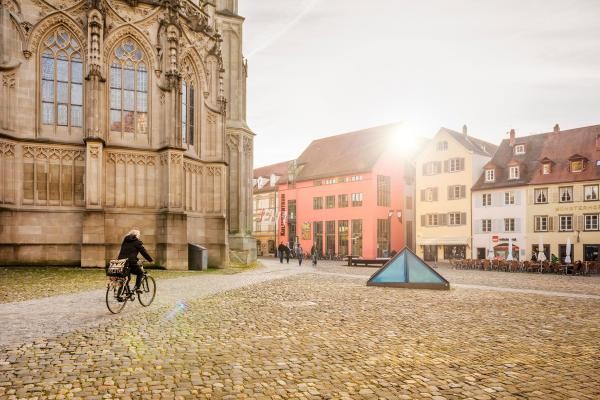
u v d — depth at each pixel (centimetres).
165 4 2664
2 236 2300
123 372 671
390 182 6394
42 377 645
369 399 577
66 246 2444
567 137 5388
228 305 1329
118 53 2612
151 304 1318
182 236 2591
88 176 2430
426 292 1773
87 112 2466
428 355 792
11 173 2348
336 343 870
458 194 5778
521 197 5272
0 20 2327
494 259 4191
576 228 4903
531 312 1299
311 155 7331
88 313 1145
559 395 600
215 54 3077
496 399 583
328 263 4962
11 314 1121
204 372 677
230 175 3669
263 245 7800
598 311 1335
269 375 667
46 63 2470
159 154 2653
